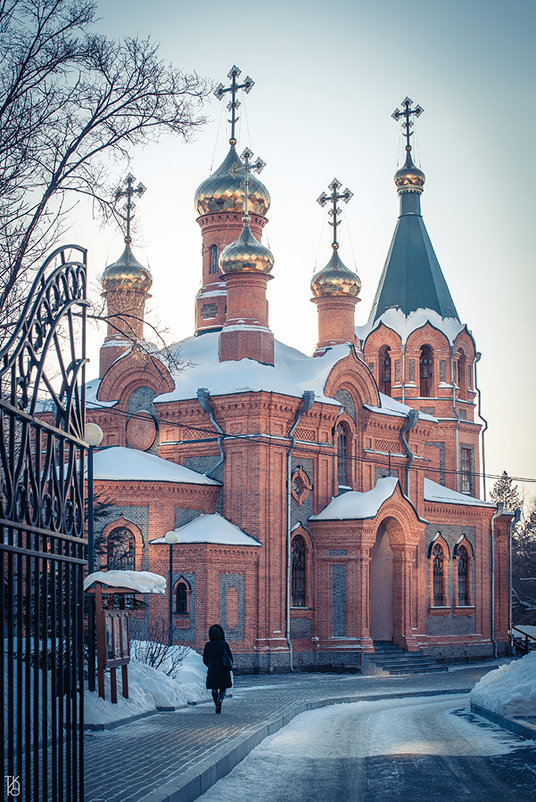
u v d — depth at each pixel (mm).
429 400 56531
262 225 50906
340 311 47906
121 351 49156
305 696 28484
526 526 95125
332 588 42219
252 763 14750
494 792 12195
